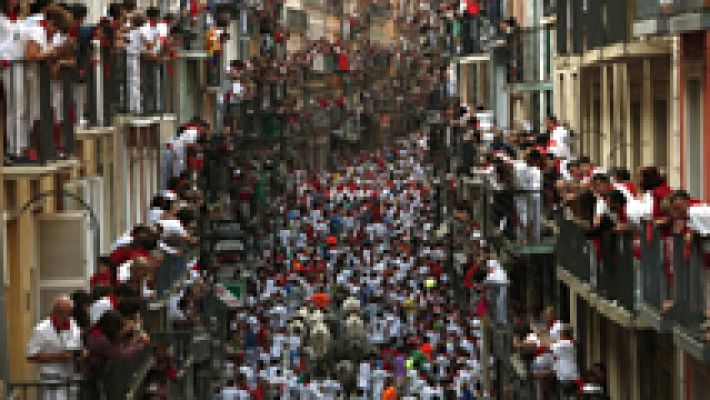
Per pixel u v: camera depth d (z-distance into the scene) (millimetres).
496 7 112625
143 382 56781
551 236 73750
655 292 48156
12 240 49250
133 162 80688
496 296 83688
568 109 77750
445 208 140375
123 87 68125
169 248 67438
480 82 126250
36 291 52500
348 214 172000
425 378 91312
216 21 130375
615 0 57500
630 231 51500
